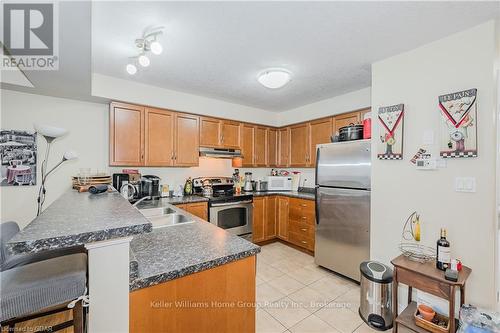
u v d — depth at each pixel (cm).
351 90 307
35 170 257
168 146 311
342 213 260
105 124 295
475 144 163
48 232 70
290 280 259
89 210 106
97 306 78
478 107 163
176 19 159
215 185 369
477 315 147
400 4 144
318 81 275
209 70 245
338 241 265
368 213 236
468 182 167
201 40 186
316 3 143
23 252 62
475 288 163
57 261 95
